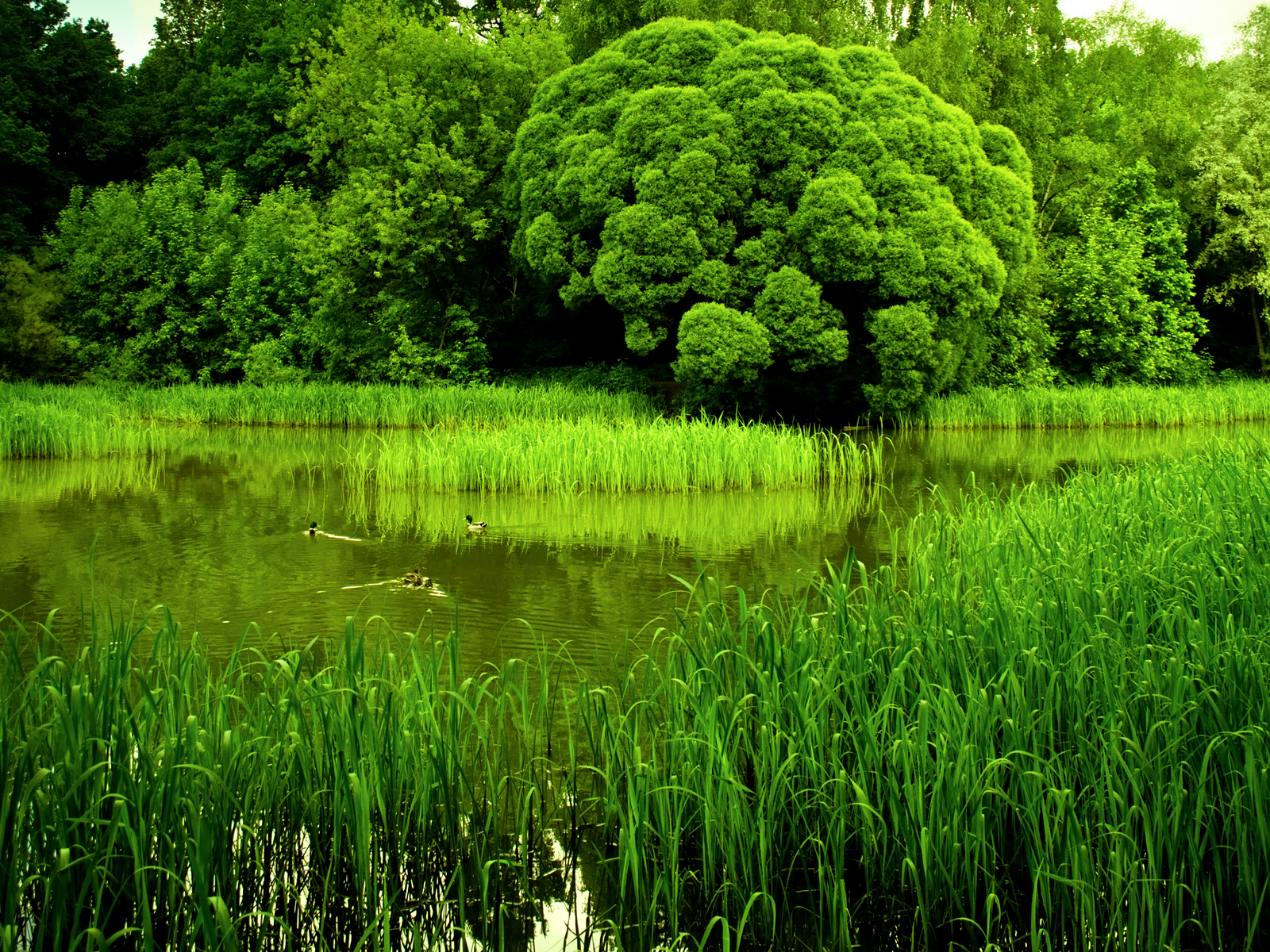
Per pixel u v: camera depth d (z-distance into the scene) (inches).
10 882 141.8
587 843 191.2
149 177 1801.2
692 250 903.1
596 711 216.4
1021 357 1264.8
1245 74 1439.5
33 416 781.9
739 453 618.5
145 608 340.5
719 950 166.1
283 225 1337.4
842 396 1034.7
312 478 671.8
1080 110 1552.7
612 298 925.8
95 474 687.7
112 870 158.7
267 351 1244.5
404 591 366.9
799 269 909.2
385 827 172.6
